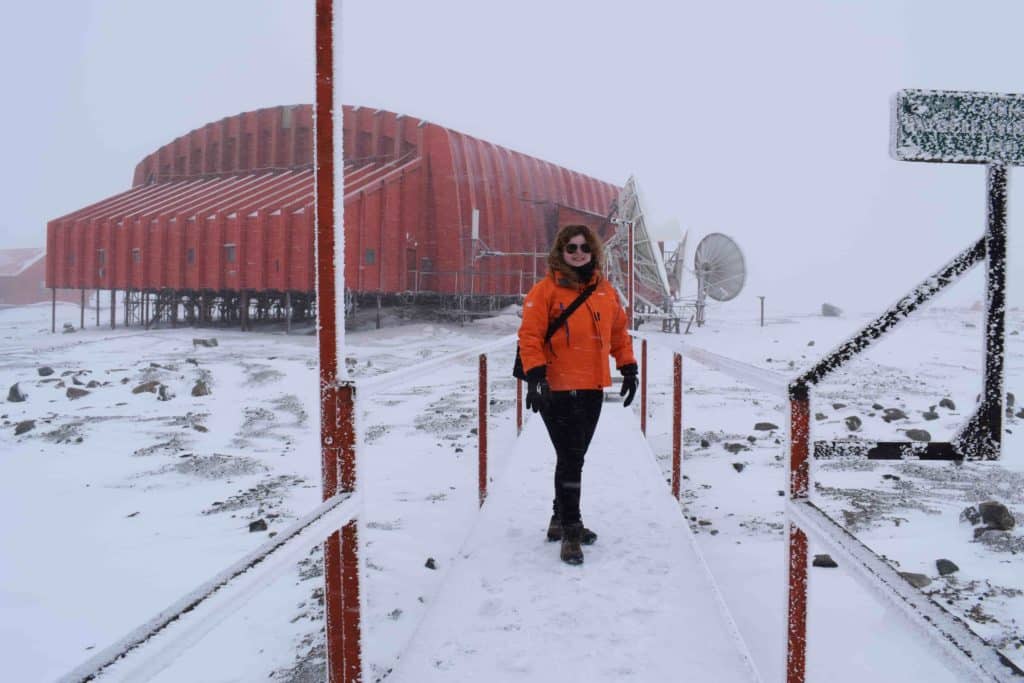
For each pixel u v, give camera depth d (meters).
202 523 5.59
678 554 3.58
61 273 43.41
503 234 39.81
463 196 37.25
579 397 3.62
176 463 8.05
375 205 33.31
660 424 9.53
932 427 9.15
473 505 5.69
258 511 5.89
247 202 37.44
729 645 2.62
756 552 4.20
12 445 9.41
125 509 6.09
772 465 6.82
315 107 1.76
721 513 5.15
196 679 2.92
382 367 19.59
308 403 12.98
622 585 3.20
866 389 13.21
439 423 10.39
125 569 4.50
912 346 19.45
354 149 40.22
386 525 5.14
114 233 41.56
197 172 47.62
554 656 2.56
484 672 2.46
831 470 6.54
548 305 3.60
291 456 8.48
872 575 1.10
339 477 1.78
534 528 4.07
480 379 4.80
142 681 0.80
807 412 1.62
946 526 4.71
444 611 2.96
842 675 2.58
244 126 45.12
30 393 14.31
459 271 36.16
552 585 3.21
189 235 37.78
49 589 4.18
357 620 1.79
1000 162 1.50
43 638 3.52
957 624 0.89
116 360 21.61
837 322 29.73
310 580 4.12
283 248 33.38
